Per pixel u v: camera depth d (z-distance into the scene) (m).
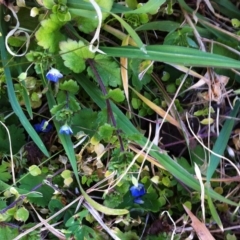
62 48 0.22
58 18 0.21
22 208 0.22
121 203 0.24
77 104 0.22
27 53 0.22
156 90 0.25
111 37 0.25
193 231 0.25
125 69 0.23
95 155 0.24
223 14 0.27
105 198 0.23
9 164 0.24
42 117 0.25
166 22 0.25
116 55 0.22
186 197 0.25
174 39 0.24
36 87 0.23
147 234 0.25
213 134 0.26
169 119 0.25
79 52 0.22
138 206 0.24
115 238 0.23
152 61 0.24
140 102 0.25
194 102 0.26
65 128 0.22
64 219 0.24
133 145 0.24
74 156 0.22
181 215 0.26
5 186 0.23
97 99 0.23
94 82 0.23
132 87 0.25
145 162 0.25
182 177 0.23
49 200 0.24
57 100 0.22
